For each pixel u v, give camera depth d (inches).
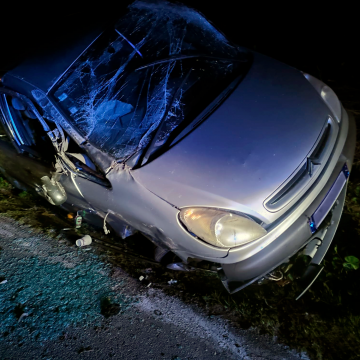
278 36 248.7
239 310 100.7
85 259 117.8
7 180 152.0
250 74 109.6
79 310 98.7
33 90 105.4
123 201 97.2
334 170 103.2
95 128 103.8
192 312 101.1
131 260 119.7
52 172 114.4
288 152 91.8
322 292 103.7
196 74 112.2
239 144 92.4
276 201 87.9
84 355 87.0
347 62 213.3
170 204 89.5
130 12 120.9
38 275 108.6
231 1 300.2
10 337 89.3
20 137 125.3
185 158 91.7
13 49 129.0
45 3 265.1
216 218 85.6
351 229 122.6
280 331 95.3
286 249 91.7
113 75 111.7
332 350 89.8
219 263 96.1
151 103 107.2
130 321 97.3
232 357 89.0
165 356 88.6
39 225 131.4
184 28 124.3
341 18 256.7
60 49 113.5
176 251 98.7
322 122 100.4
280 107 100.5
